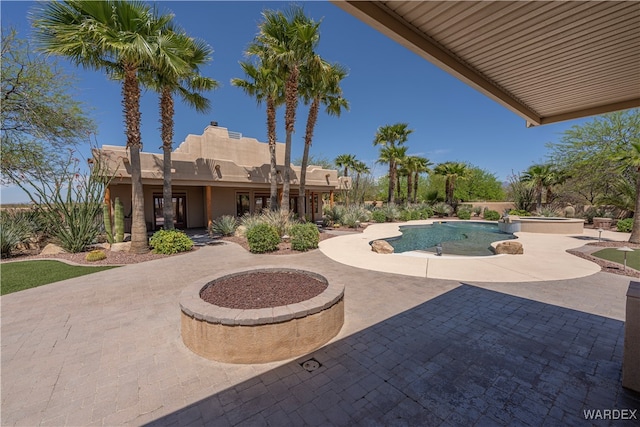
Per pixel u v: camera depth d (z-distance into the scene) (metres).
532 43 2.50
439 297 4.66
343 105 14.59
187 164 12.70
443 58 2.61
